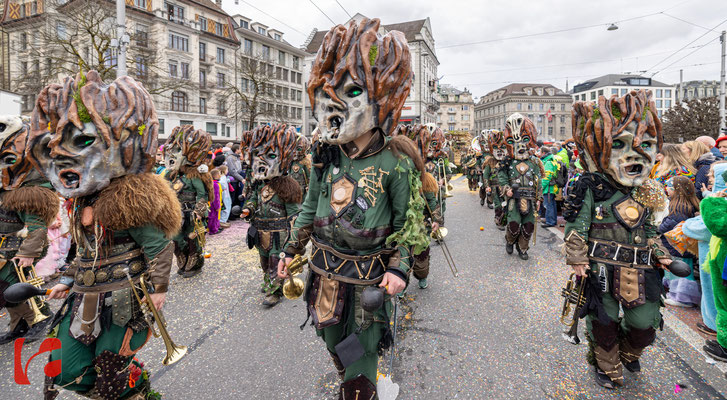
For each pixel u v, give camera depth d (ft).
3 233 10.25
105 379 6.22
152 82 80.84
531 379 8.86
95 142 6.01
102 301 6.19
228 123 130.31
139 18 106.22
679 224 11.82
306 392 8.52
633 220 7.90
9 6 96.22
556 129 272.72
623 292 7.82
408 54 6.01
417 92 163.02
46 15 74.02
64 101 5.98
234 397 8.40
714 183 10.69
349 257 6.08
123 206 6.02
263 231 13.28
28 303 10.90
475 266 17.52
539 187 18.51
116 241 6.40
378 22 5.89
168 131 114.32
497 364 9.52
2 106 26.86
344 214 6.04
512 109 273.95
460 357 9.89
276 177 13.12
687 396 8.06
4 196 9.78
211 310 13.00
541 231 25.21
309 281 6.51
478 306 13.00
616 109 7.78
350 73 5.64
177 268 17.85
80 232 6.38
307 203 7.06
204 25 125.80
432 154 18.17
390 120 6.00
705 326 10.65
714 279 8.41
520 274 16.20
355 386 6.11
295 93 168.76
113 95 6.18
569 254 8.20
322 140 6.11
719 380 8.57
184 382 8.94
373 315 6.02
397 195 6.05
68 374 6.20
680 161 14.42
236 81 133.90
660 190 8.11
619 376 8.28
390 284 5.69
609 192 8.07
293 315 12.56
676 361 9.32
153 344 10.64
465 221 29.01
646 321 7.82
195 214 15.84
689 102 80.02
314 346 10.52
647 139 7.62
